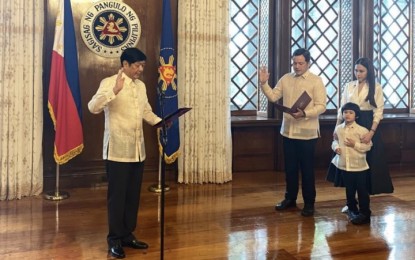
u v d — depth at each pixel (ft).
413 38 22.21
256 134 19.84
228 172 18.01
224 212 14.08
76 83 15.19
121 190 10.42
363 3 20.76
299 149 13.83
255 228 12.65
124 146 10.25
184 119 17.28
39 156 15.58
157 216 13.58
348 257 10.71
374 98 13.32
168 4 16.52
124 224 10.90
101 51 16.51
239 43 20.01
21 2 14.89
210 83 17.43
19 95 15.06
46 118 16.24
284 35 19.61
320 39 20.95
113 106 10.23
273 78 19.97
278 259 10.56
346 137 13.09
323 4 20.88
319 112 13.44
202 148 17.51
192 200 15.35
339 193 16.49
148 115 10.97
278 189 16.98
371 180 13.17
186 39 17.06
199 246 11.27
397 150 21.67
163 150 9.07
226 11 17.47
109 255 10.57
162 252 9.07
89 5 16.39
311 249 11.18
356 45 21.18
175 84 16.61
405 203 15.31
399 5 22.08
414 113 22.39
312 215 13.84
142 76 17.25
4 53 14.84
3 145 14.96
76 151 15.21
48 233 12.00
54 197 15.23
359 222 13.05
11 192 15.11
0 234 11.87
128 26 16.69
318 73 21.04
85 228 12.44
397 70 22.30
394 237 12.05
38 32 15.24
